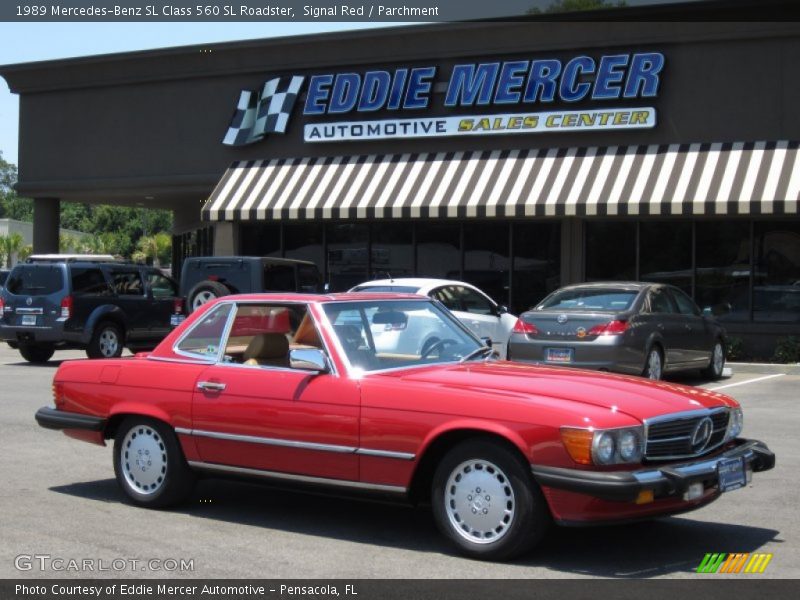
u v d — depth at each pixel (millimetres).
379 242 23672
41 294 18812
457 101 22516
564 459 5949
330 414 6742
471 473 6336
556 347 14195
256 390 7121
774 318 20219
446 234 22984
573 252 21641
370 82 23344
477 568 6176
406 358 7262
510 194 21219
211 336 7699
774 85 20156
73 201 29844
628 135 21234
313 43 23891
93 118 26484
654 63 20859
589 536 6992
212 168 25188
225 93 25062
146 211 90312
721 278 20625
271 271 19281
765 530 7180
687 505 6293
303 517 7566
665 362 15016
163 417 7574
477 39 22484
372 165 23281
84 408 8039
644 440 6086
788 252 20125
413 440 6414
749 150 20078
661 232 21078
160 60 25359
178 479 7617
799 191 18781
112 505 7918
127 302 19641
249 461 7215
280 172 24125
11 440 10781
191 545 6754
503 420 6137
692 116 20734
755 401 14055
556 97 21750
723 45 20500
